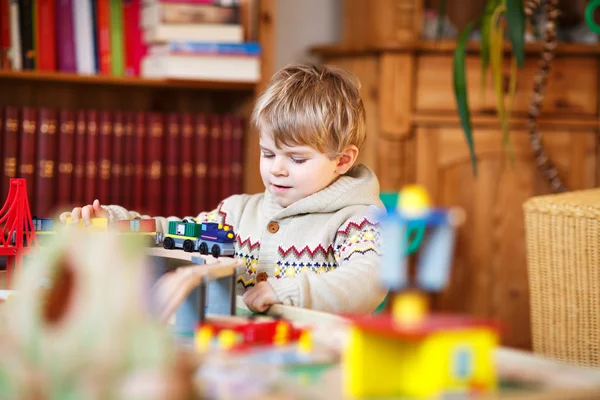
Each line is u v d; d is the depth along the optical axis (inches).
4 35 93.0
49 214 94.2
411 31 105.0
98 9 96.4
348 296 51.3
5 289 50.7
